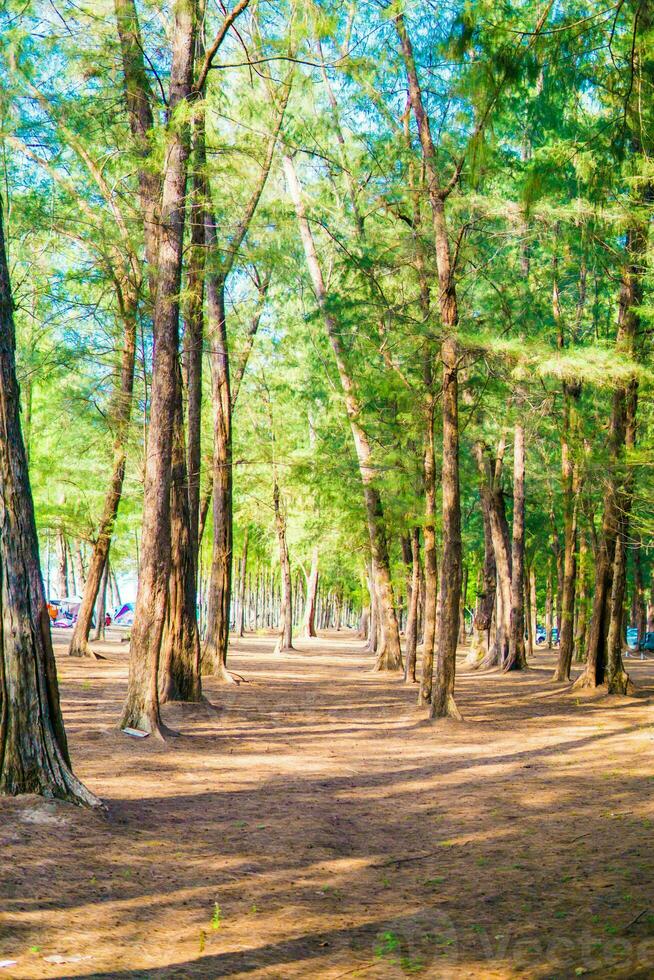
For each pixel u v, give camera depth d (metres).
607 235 15.02
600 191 6.66
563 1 6.02
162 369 13.62
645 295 19.61
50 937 5.19
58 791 8.10
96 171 16.89
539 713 18.72
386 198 19.02
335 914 6.10
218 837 8.02
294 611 89.94
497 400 21.47
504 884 6.80
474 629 35.91
